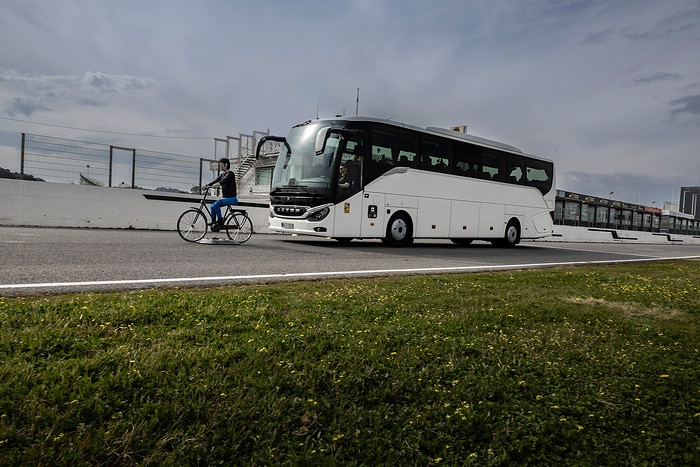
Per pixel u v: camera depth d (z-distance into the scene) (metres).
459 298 5.70
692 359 3.74
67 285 5.25
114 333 3.36
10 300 4.29
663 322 5.06
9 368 2.55
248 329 3.72
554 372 3.25
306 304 4.78
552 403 2.75
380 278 7.36
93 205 15.79
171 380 2.58
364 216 14.09
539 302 5.71
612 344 4.04
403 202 15.12
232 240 12.65
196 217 12.14
